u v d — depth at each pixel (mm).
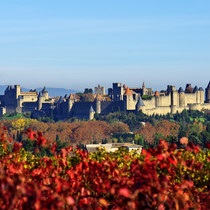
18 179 35875
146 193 36812
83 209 36125
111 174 44031
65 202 35531
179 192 39719
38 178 46562
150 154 40938
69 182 44844
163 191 36719
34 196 32938
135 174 40750
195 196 44312
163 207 35281
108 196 42812
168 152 40875
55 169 48812
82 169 45750
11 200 33062
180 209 35406
